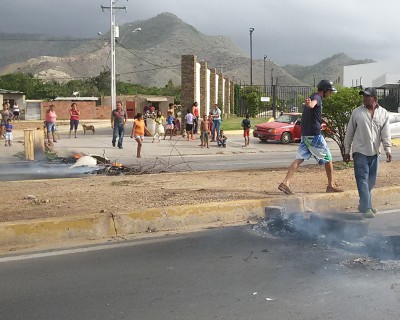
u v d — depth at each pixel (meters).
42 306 4.25
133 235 6.60
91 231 6.48
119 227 6.68
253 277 4.96
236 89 51.84
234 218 7.51
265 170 12.61
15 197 8.41
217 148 22.64
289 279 4.90
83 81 95.56
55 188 9.42
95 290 4.62
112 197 8.33
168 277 4.97
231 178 10.83
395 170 12.09
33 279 4.91
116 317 4.02
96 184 9.98
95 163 14.68
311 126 8.42
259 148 23.08
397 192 9.00
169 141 25.05
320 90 8.52
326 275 5.01
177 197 8.27
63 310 4.17
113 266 5.32
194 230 6.87
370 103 7.57
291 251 5.83
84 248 5.98
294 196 8.20
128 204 7.64
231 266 5.30
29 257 5.61
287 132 25.23
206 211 7.33
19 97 58.81
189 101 28.47
